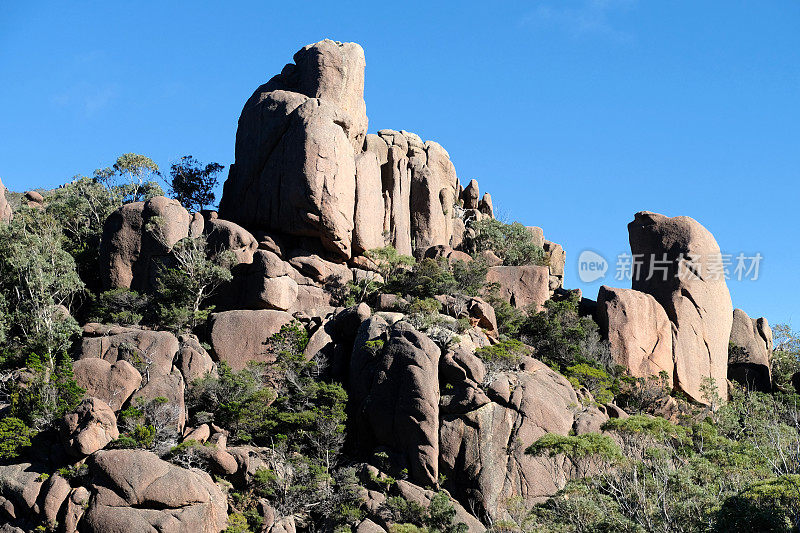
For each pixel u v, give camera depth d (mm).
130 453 38656
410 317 51156
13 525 38219
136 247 57781
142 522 37094
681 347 61375
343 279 58656
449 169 76875
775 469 44906
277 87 68938
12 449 40406
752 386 66250
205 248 56938
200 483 39000
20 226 57031
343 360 50156
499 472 44469
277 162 61781
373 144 71312
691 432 47719
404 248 66438
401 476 43844
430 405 45438
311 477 41969
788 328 73062
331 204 59531
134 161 72062
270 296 53844
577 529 38594
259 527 39531
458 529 39125
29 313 51500
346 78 68312
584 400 50375
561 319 59688
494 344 53656
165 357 47719
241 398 45594
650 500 40250
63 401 43344
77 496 37781
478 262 62562
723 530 36312
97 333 50625
